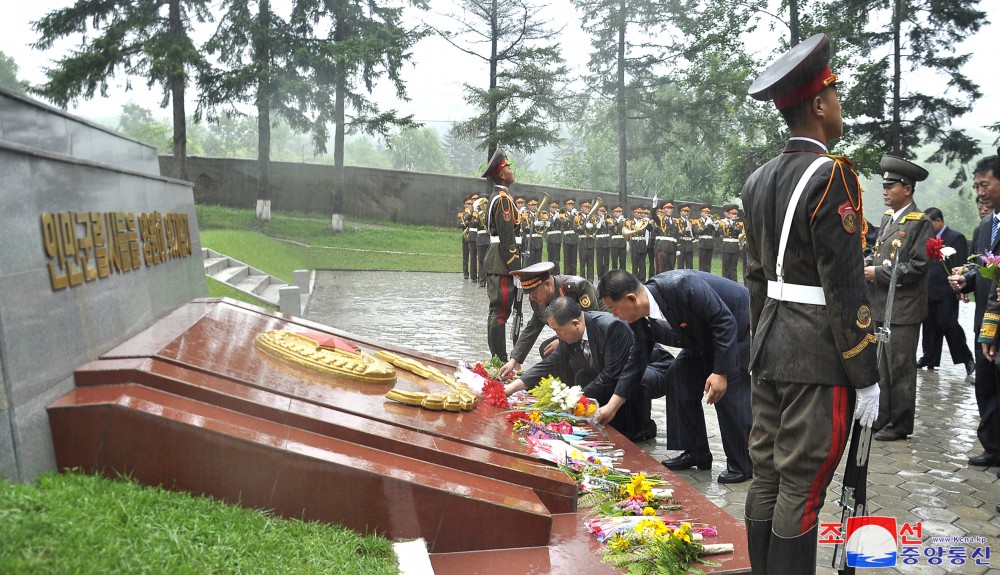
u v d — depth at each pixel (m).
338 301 14.23
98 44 11.65
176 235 5.09
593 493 3.66
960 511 4.33
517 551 3.05
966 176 23.36
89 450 2.68
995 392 5.07
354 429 3.20
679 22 24.17
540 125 26.83
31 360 2.59
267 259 18.55
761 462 2.91
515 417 4.27
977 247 5.93
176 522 2.45
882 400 5.89
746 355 4.74
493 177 7.30
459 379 5.01
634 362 4.65
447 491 2.99
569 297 5.29
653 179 35.41
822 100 2.80
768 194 2.83
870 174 22.78
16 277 2.55
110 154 4.48
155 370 3.09
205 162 27.36
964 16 20.95
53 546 2.04
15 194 2.60
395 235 27.66
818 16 21.86
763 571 2.87
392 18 22.95
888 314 3.04
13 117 2.98
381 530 2.95
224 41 19.00
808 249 2.69
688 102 26.25
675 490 3.92
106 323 3.36
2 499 2.16
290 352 3.97
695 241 23.30
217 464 2.78
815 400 2.69
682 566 2.98
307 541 2.68
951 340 8.42
